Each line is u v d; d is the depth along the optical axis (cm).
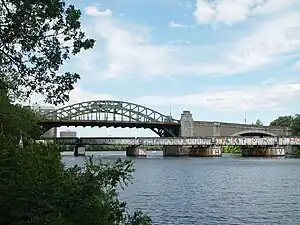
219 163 12325
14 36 1316
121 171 1223
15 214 941
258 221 3347
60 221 960
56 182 1152
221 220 3391
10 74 1399
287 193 5200
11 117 1870
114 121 17600
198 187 5912
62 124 16350
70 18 1310
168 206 4066
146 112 18450
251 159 14938
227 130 18138
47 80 1413
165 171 9156
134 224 1323
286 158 15700
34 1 1280
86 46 1358
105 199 1257
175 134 18288
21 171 1065
